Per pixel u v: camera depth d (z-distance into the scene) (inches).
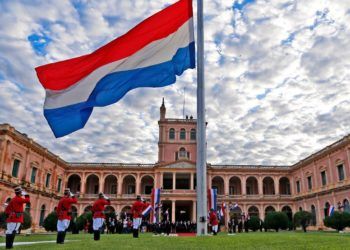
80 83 500.1
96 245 387.5
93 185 2903.5
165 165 2714.1
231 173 2824.8
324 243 389.1
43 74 493.4
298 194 2696.9
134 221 692.1
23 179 1905.8
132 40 535.2
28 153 1979.6
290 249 308.0
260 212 2723.9
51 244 454.9
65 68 498.9
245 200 2746.1
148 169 2780.5
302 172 2615.7
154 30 547.2
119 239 558.3
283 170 2834.6
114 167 2763.3
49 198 2314.2
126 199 2696.9
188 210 2910.9
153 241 448.5
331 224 1526.8
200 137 537.0
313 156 2393.0
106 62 516.7
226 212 2667.3
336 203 2058.3
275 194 2795.3
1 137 1699.1
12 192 1759.4
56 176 2481.5
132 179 2928.2
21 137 1863.9
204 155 533.0
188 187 2923.2
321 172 2308.1
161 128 2979.8
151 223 2186.3
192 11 575.5
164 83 533.0
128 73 521.3
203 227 513.3
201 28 579.8
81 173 2741.1
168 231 1588.3
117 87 514.3
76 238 679.7
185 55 561.6
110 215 1851.6
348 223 1476.4
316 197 2331.4
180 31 562.9
